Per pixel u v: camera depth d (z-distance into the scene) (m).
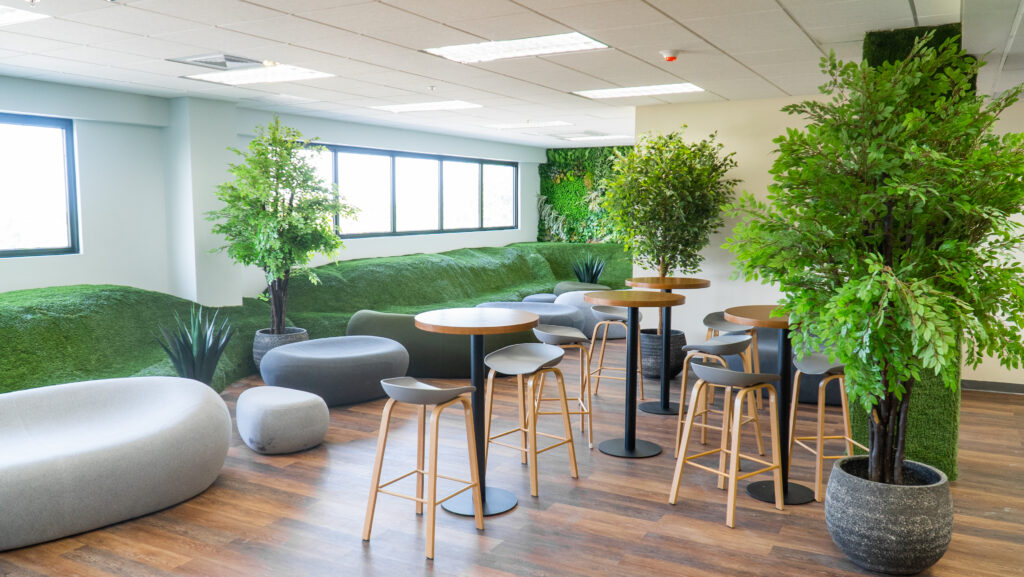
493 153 12.80
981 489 4.12
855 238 3.13
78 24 4.32
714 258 7.36
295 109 8.31
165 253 7.61
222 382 6.21
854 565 3.19
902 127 2.89
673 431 5.24
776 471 3.79
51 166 6.75
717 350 4.37
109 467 3.54
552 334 4.77
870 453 3.28
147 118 7.16
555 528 3.57
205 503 3.91
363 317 7.03
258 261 6.71
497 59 5.33
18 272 6.46
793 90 6.60
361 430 5.27
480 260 11.74
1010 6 2.94
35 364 5.65
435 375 7.00
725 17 4.12
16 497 3.29
